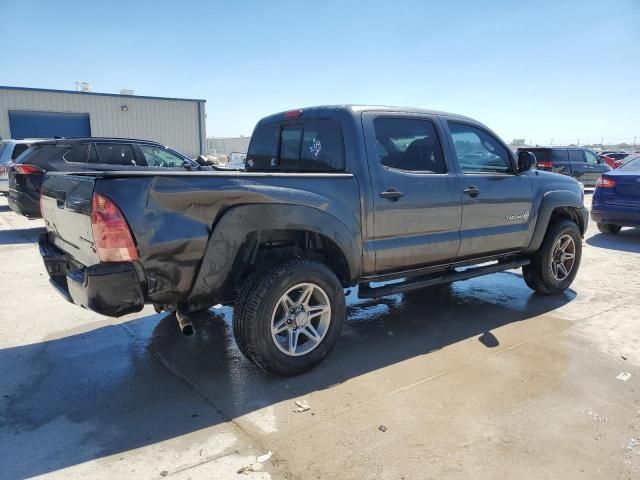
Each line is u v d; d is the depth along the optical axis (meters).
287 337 3.63
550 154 19.41
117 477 2.51
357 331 4.60
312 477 2.51
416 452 2.71
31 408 3.18
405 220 4.08
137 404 3.24
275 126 4.72
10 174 9.22
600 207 9.29
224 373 3.69
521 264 5.24
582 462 2.62
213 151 52.28
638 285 6.15
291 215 3.41
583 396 3.32
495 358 3.95
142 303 3.02
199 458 2.66
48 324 4.73
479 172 4.76
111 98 27.20
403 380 3.57
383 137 4.06
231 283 3.48
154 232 2.94
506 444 2.78
